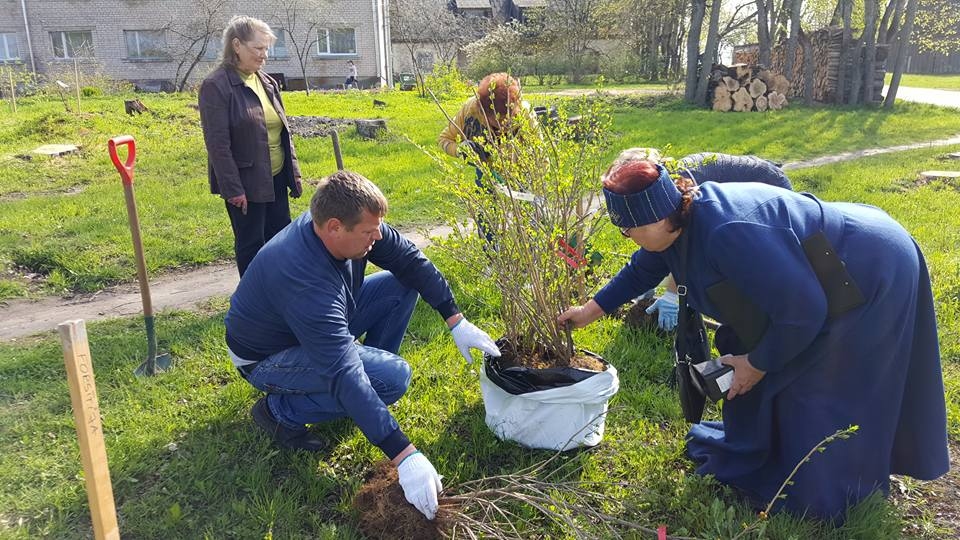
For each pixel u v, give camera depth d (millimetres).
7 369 3936
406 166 10344
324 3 31094
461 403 3529
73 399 1877
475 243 3330
